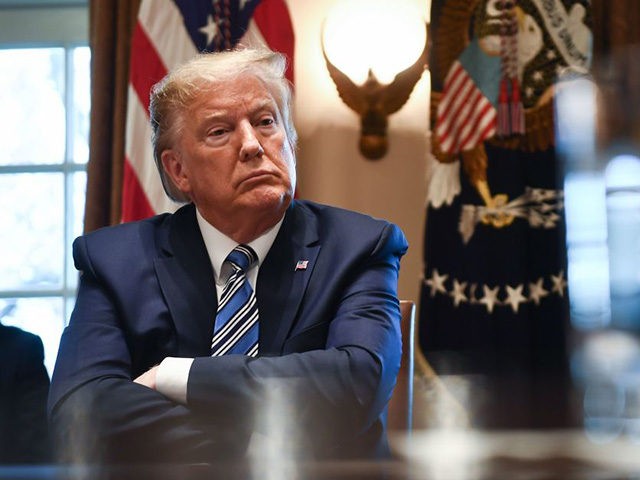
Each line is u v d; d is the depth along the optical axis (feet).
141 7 10.66
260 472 2.07
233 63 5.74
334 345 5.10
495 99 10.35
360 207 11.25
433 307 10.19
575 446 1.98
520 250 10.12
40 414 3.54
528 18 10.44
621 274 2.11
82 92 12.34
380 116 11.20
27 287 12.12
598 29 10.91
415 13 11.18
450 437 2.29
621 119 2.19
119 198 10.78
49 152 12.28
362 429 4.77
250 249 5.57
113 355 5.24
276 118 5.73
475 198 10.27
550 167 10.23
